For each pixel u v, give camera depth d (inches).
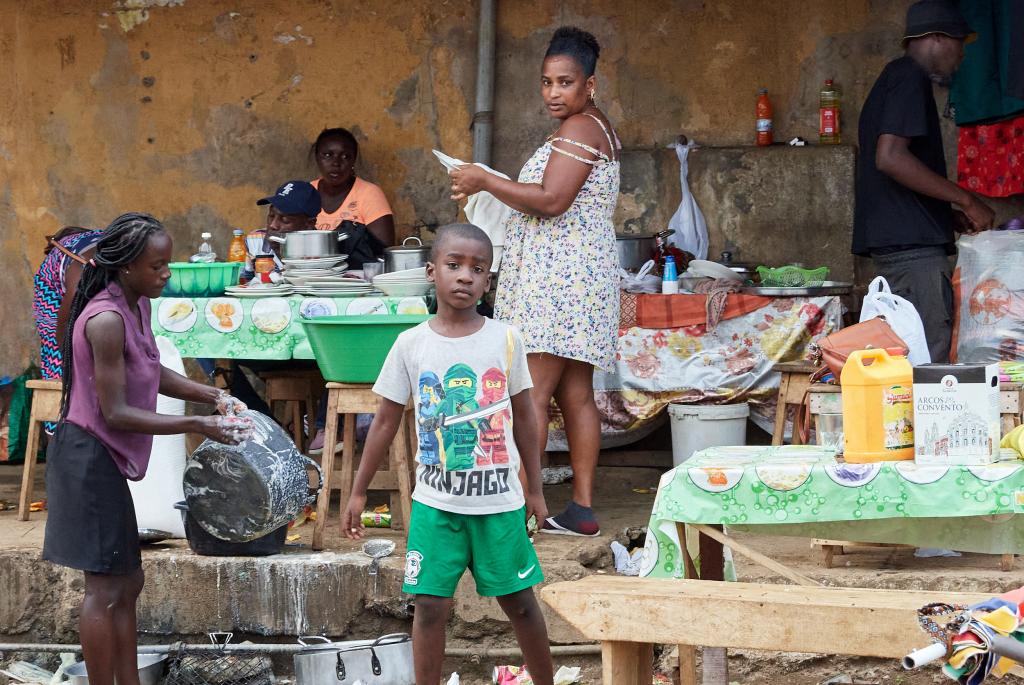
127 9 334.3
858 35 302.5
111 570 164.9
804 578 144.9
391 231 310.3
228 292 250.8
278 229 285.4
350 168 310.3
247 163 333.7
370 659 189.5
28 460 245.6
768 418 278.8
